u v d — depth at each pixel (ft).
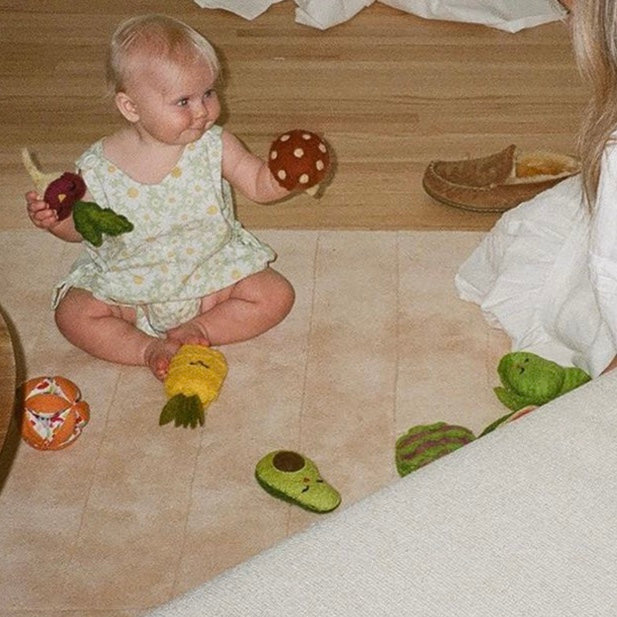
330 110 8.56
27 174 7.91
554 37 9.39
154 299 6.35
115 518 5.48
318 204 7.50
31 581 5.20
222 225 6.34
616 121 3.90
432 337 6.45
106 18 9.82
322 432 5.90
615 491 3.19
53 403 5.76
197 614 2.93
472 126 8.38
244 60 9.14
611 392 3.49
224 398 6.09
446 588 2.97
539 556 3.04
